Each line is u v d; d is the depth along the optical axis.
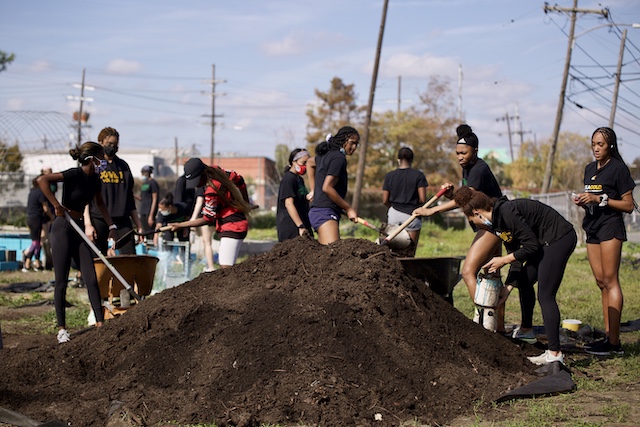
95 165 7.50
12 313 9.34
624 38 34.41
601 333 7.71
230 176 8.42
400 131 57.62
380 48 30.31
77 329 8.20
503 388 5.17
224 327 5.57
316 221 7.88
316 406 4.63
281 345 5.21
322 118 60.66
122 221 8.85
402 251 7.50
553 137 32.00
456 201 6.13
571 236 5.87
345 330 5.34
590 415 4.70
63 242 7.10
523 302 6.79
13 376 5.52
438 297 6.29
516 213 5.85
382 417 4.62
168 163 82.12
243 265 6.36
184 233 13.14
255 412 4.64
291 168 8.96
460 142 7.07
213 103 65.50
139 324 5.89
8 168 28.98
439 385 5.08
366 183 59.22
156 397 4.98
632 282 12.79
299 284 5.89
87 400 5.10
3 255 14.98
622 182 6.55
